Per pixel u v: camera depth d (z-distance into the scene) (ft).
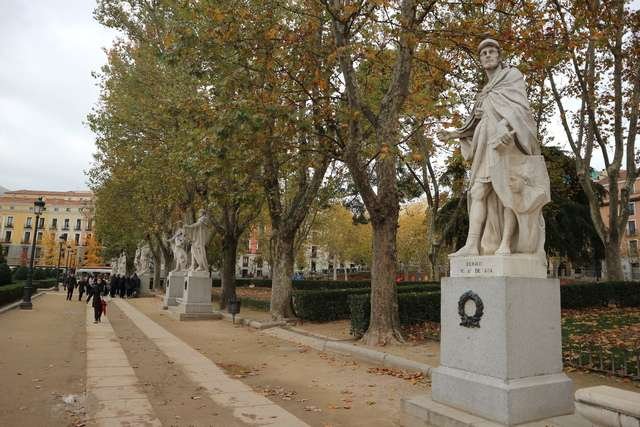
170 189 82.28
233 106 32.96
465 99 54.49
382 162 39.27
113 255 187.83
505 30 37.86
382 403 22.75
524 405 15.64
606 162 61.67
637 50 52.03
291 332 47.60
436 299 47.11
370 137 49.08
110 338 43.75
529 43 37.45
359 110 36.35
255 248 274.57
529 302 16.78
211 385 26.12
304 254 204.03
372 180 67.46
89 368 29.91
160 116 66.18
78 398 22.76
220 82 36.06
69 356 33.78
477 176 18.85
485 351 16.63
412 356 32.45
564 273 150.82
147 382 26.48
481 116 19.10
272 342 43.29
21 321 53.57
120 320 61.21
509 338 16.02
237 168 38.55
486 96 18.99
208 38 35.29
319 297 55.83
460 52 44.01
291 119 34.35
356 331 43.04
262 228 127.54
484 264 17.30
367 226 183.52
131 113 71.87
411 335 40.40
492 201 18.52
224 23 35.09
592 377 26.14
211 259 135.95
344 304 57.21
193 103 41.86
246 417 20.21
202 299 65.77
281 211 60.49
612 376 26.09
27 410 20.58
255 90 37.27
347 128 41.47
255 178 51.98
